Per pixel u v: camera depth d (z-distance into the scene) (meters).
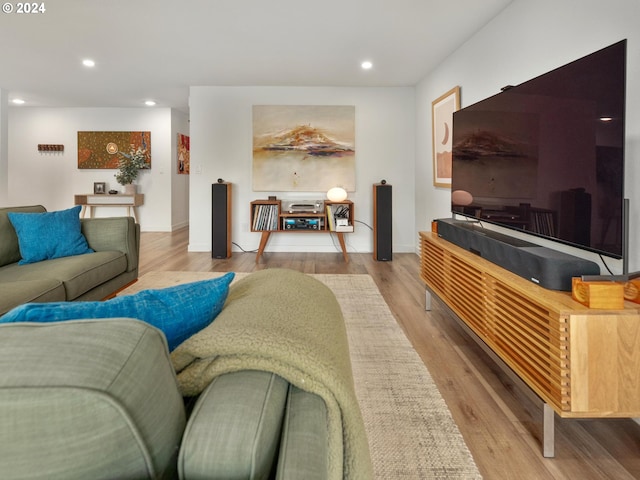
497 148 2.26
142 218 7.07
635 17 1.66
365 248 5.31
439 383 1.87
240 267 4.39
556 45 2.23
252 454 0.44
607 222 1.42
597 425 1.56
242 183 5.23
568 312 1.27
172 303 0.68
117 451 0.40
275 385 0.56
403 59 4.01
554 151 1.72
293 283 1.02
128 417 0.39
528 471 1.29
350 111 5.14
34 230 2.64
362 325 2.60
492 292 1.82
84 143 6.87
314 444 0.50
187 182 7.78
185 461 0.45
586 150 1.52
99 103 6.41
